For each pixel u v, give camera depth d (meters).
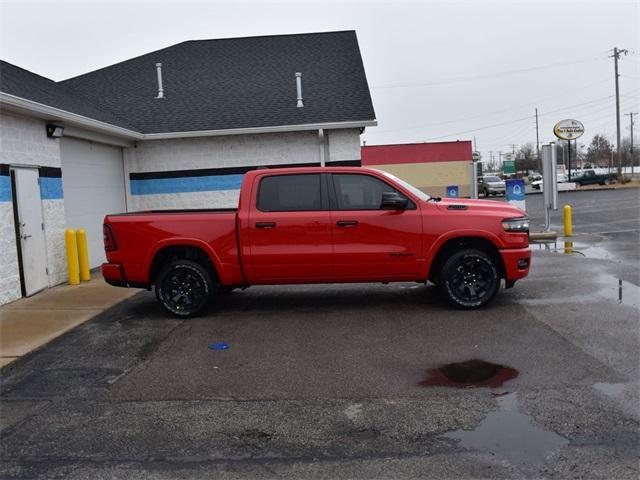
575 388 4.83
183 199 14.59
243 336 6.83
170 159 14.52
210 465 3.79
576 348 5.88
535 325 6.79
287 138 14.40
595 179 53.47
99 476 3.69
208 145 14.46
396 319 7.34
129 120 14.70
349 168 7.82
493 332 6.58
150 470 3.74
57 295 9.53
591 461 3.64
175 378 5.46
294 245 7.64
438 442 3.98
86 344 6.69
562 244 14.35
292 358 5.94
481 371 5.36
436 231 7.56
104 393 5.14
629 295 8.27
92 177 12.66
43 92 11.33
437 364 5.59
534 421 4.24
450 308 7.79
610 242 14.45
